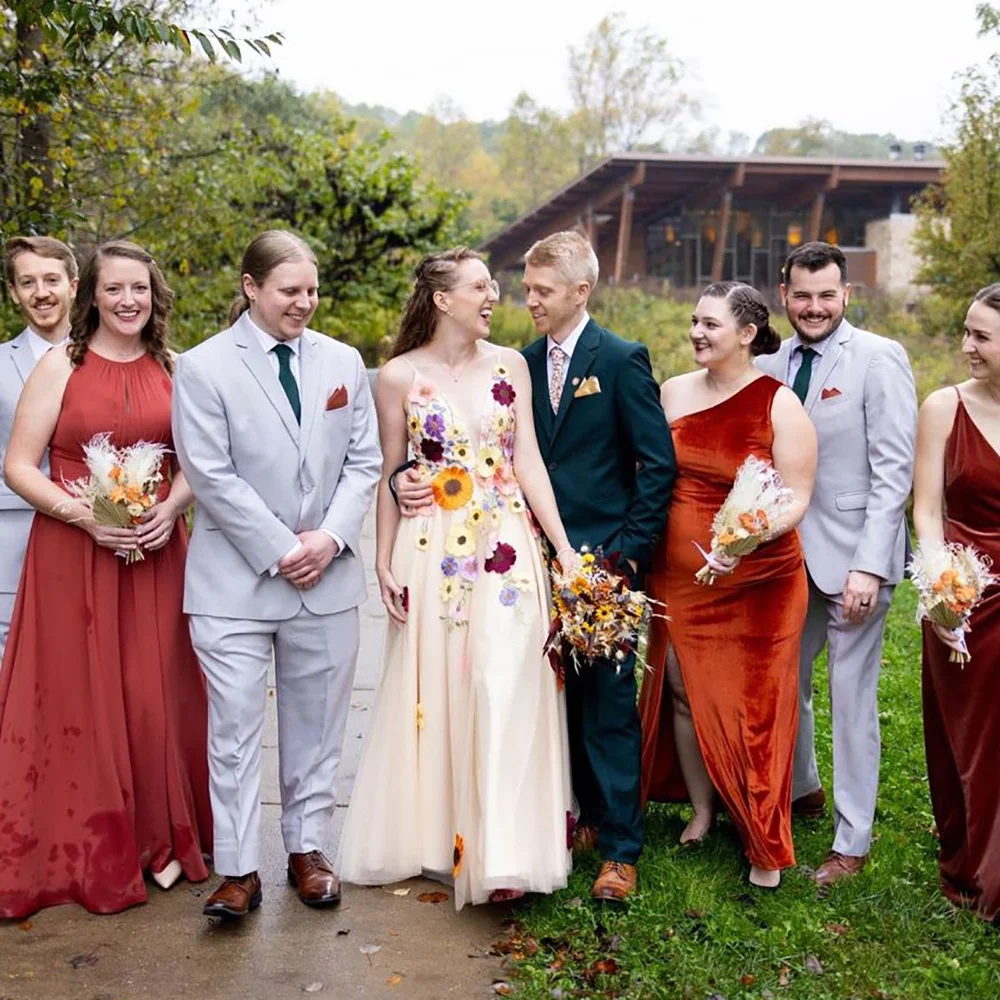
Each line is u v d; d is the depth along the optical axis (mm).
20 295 4285
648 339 25312
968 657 3654
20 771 3750
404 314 3988
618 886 3729
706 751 3869
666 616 3957
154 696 3881
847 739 4004
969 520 3854
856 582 3873
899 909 3701
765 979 3322
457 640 3822
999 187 13672
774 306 29172
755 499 3611
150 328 4004
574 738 4137
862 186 33906
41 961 3432
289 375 3729
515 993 3260
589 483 3934
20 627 3824
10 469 3805
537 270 3885
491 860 3504
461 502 3848
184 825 3932
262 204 16234
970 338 3758
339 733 3887
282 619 3695
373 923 3672
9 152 7699
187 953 3480
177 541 3990
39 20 5273
